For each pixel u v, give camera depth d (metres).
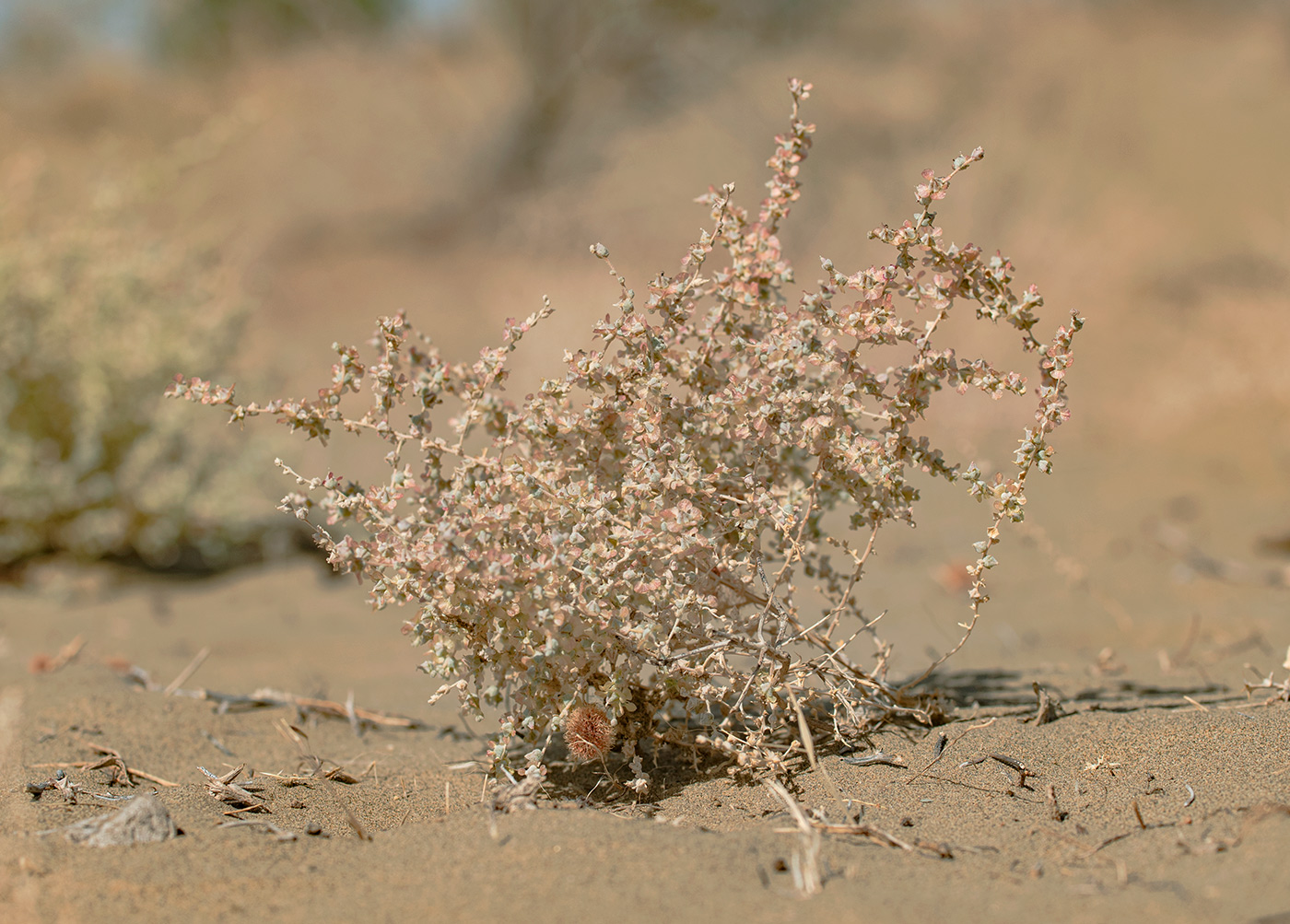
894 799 1.93
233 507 4.53
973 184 9.27
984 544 2.09
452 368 2.05
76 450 4.47
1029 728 2.18
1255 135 9.97
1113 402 6.66
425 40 15.51
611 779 2.11
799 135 2.04
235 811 2.02
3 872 1.68
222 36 16.02
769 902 1.54
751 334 2.12
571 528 2.01
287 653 3.47
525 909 1.53
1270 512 4.86
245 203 12.28
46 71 16.08
